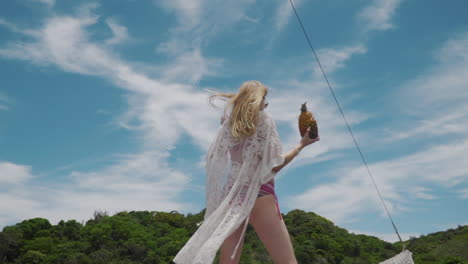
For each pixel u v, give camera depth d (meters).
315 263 72.44
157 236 91.25
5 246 75.94
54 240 83.38
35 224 89.12
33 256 73.56
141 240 85.25
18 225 88.56
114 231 88.19
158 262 75.56
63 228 89.56
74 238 86.56
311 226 93.06
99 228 87.56
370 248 89.19
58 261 73.38
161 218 102.50
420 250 91.56
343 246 83.69
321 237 86.75
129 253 79.88
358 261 77.62
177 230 94.94
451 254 87.25
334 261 76.38
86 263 73.25
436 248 91.69
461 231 100.25
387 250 88.00
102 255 75.94
